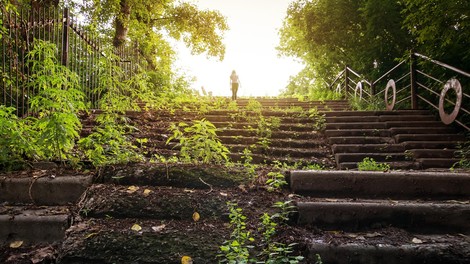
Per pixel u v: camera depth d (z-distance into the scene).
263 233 2.53
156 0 16.86
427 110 7.98
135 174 3.31
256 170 3.55
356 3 14.77
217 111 7.97
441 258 2.34
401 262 2.36
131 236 2.56
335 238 2.58
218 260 2.37
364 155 5.75
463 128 6.74
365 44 14.21
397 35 12.19
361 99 11.20
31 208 2.99
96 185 3.19
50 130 3.54
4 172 3.46
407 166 5.42
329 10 15.29
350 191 3.22
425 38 7.54
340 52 17.08
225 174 3.33
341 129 7.09
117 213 2.84
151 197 2.97
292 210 2.85
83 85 7.69
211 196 3.01
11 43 5.06
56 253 2.53
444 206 2.81
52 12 6.86
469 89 7.08
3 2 5.07
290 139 6.66
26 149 3.68
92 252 2.44
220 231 2.64
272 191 3.18
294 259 2.39
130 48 11.88
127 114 7.24
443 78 7.82
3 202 3.12
